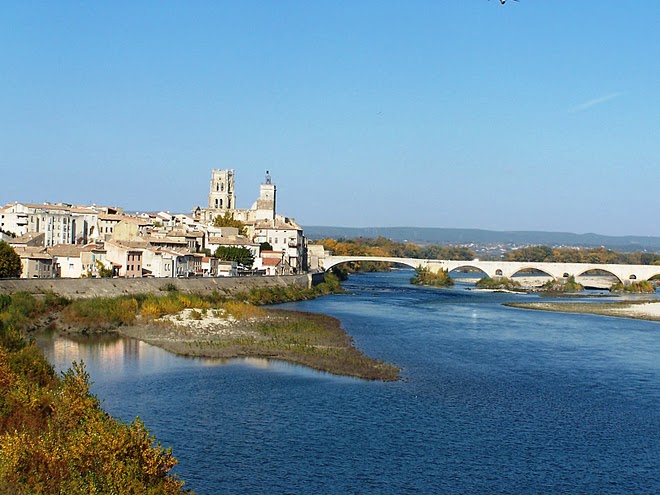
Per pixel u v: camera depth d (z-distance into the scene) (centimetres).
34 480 4791
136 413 8081
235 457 6806
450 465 6762
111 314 14150
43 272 18938
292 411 8281
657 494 6256
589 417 8375
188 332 13375
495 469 6694
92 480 4691
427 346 12850
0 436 5325
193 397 8781
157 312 15275
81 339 12738
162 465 4988
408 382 9800
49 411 6069
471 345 13138
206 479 6288
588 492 6259
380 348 12438
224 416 8038
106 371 10100
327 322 15400
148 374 9950
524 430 7831
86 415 5594
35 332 13288
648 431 7906
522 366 11181
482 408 8625
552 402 8988
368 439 7394
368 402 8719
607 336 14850
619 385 9994
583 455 7119
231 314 15762
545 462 6906
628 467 6838
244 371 10231
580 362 11638
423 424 7925
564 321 17600
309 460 6781
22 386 6250
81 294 16162
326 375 10088
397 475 6488
